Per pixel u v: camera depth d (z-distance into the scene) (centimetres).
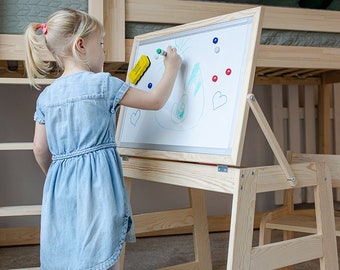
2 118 251
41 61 146
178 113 144
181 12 192
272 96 295
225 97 129
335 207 306
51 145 131
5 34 172
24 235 248
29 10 175
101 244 119
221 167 124
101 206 121
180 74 146
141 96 130
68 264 122
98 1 179
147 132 153
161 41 159
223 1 236
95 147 126
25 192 253
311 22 209
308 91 304
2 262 216
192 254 228
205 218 190
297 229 159
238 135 120
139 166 155
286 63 207
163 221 179
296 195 296
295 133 300
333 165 173
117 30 185
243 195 118
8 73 240
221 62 133
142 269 204
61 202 125
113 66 213
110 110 129
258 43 124
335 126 305
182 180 137
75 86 128
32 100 255
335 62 215
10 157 252
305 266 200
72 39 131
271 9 203
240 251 117
